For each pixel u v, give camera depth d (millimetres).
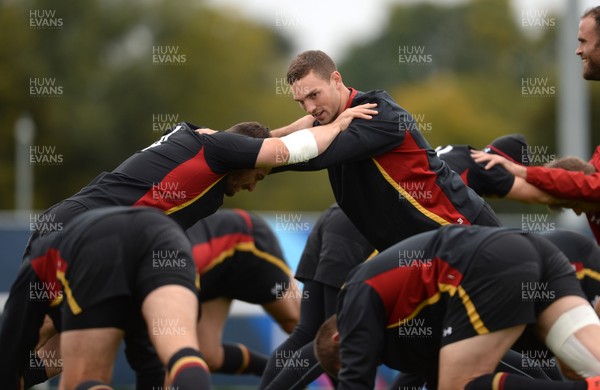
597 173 23203
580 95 50469
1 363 18250
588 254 22172
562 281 16953
